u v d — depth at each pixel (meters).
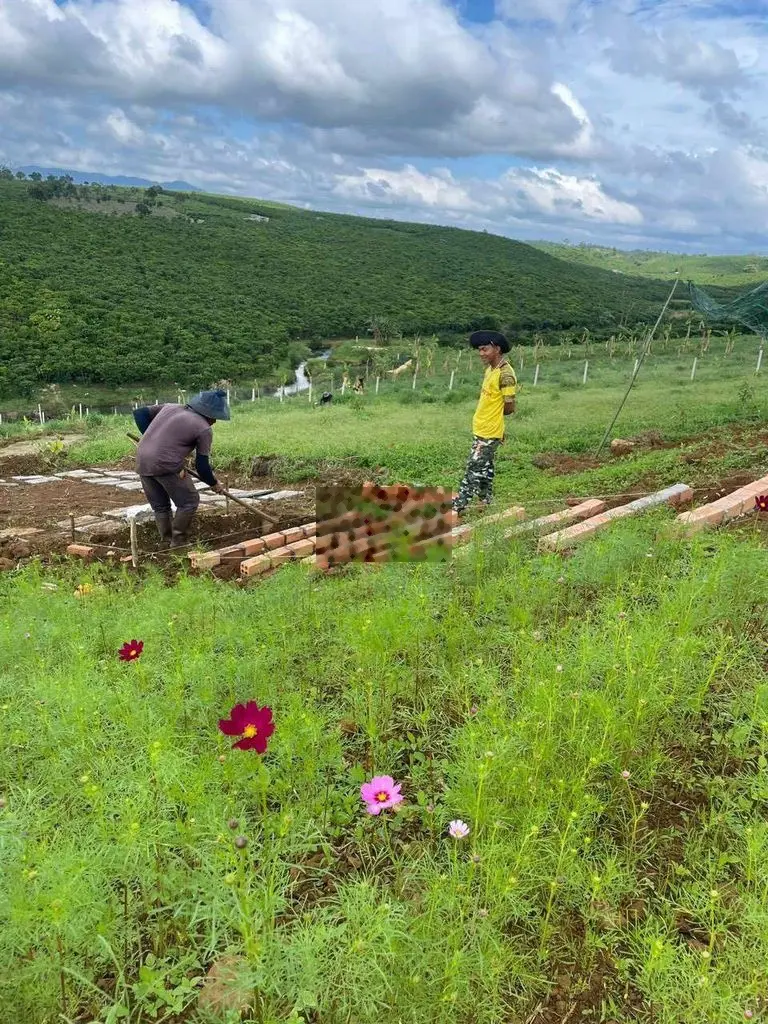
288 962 1.66
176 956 1.92
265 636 3.75
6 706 3.00
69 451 13.55
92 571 6.07
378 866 2.24
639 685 2.60
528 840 2.03
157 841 2.03
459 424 15.52
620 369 33.59
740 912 1.96
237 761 2.44
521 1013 1.78
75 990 1.81
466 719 2.79
